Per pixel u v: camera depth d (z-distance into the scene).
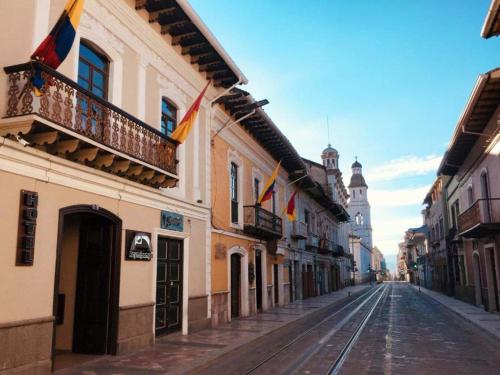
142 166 8.81
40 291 6.82
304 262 28.09
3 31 6.58
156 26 10.65
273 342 10.73
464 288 24.17
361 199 85.75
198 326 12.13
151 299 9.90
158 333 10.38
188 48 11.88
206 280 12.88
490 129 15.89
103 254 8.95
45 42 6.44
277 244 20.73
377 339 11.19
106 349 8.58
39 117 6.21
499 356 8.98
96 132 7.56
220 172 14.73
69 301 9.10
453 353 9.27
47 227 7.07
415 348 9.84
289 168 23.31
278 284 21.73
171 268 11.16
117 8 9.24
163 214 10.57
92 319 8.81
